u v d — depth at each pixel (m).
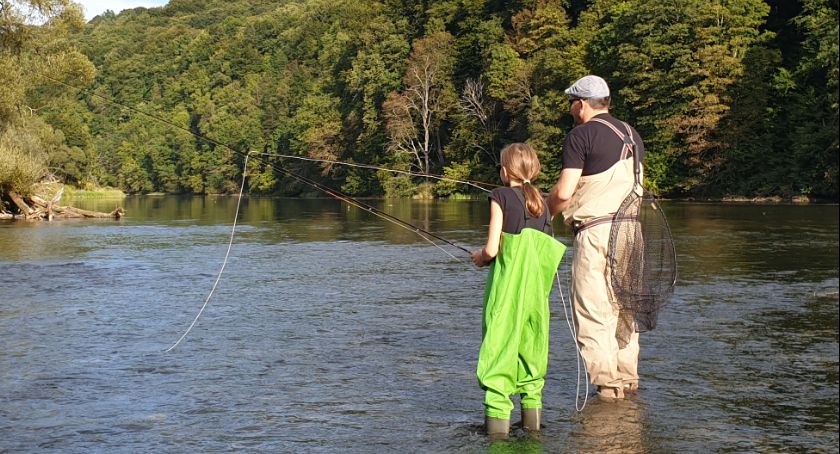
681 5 51.34
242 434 3.94
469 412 4.32
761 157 49.75
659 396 4.60
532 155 4.51
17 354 5.85
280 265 13.01
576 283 4.78
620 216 4.77
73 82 38.31
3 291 9.73
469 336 6.51
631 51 53.34
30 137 42.47
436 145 75.75
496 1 77.06
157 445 3.78
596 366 4.63
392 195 71.50
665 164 51.72
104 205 56.88
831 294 8.78
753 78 49.84
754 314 7.45
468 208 41.97
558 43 63.53
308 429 4.02
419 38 80.88
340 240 19.14
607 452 3.65
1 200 32.22
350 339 6.39
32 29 37.25
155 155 113.00
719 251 14.59
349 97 86.19
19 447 3.75
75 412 4.32
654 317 4.79
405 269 12.30
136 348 6.07
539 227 4.39
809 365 5.31
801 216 27.88
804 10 48.00
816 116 45.41
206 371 5.28
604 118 4.94
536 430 4.00
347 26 103.75
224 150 102.69
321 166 83.50
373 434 3.94
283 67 122.81
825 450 3.65
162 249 16.59
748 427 4.00
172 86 128.75
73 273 11.85
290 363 5.50
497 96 65.25
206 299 8.90
